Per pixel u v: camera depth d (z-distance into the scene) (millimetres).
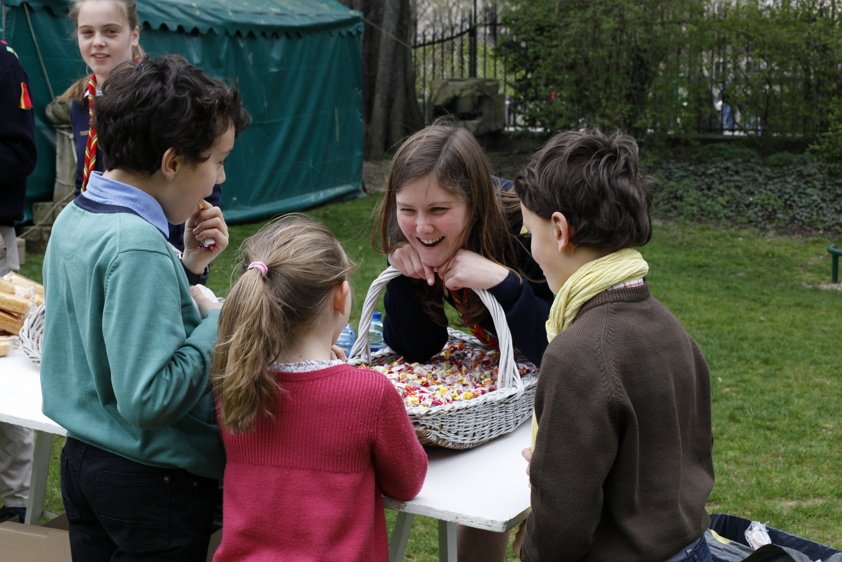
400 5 14180
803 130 11477
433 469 2121
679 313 7023
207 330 1968
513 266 2357
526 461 2160
